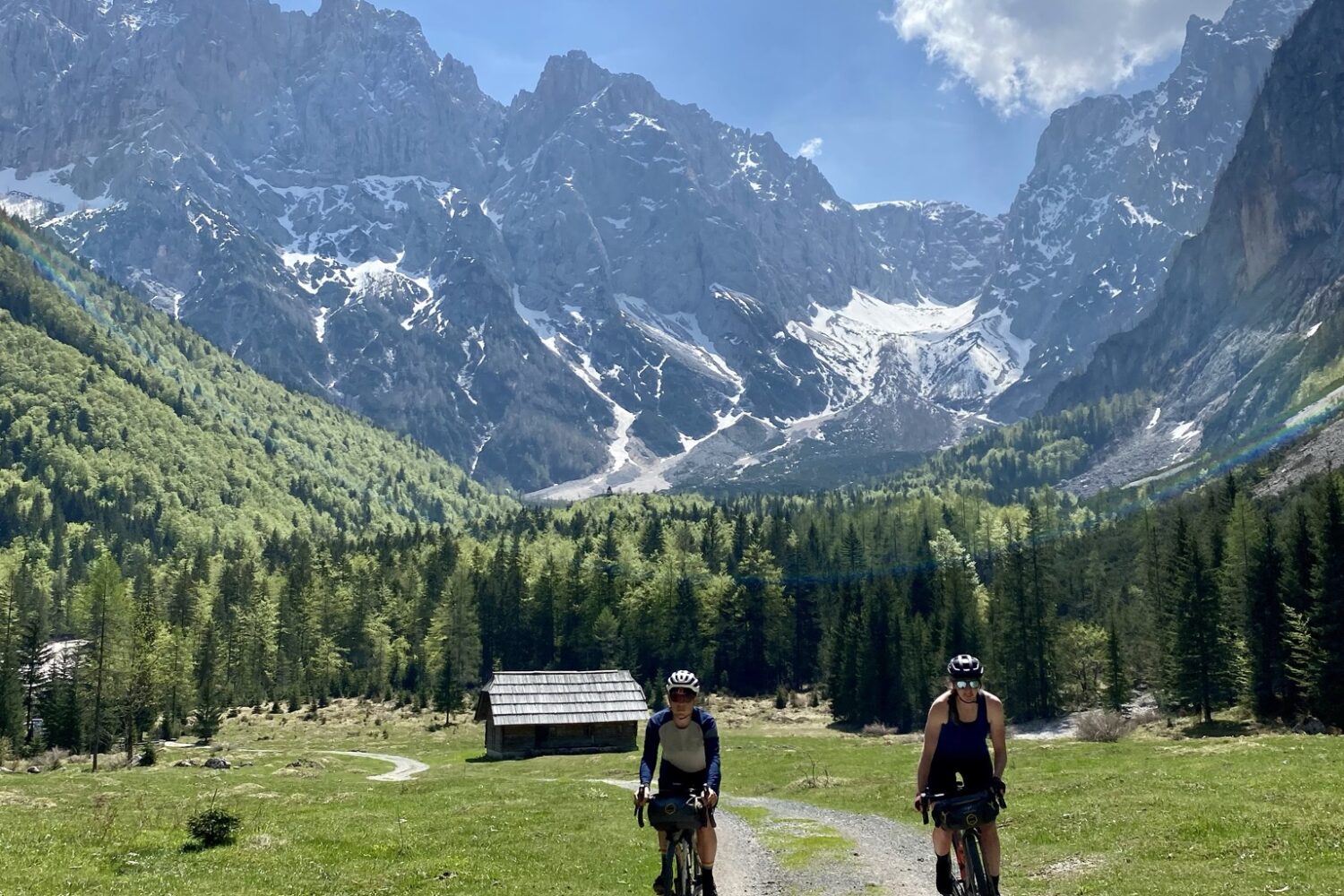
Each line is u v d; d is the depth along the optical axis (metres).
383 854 27.06
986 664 137.75
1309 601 95.12
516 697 100.38
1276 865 19.77
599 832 32.06
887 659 136.25
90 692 116.44
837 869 24.67
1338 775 34.34
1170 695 108.62
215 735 131.50
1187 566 106.00
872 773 60.34
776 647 182.25
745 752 88.06
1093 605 171.38
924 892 21.20
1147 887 19.08
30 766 93.50
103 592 117.56
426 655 185.12
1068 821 29.91
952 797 13.04
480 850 27.70
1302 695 93.44
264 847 27.62
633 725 102.44
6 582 178.88
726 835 32.75
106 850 25.88
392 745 119.31
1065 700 134.88
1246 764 42.44
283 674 183.88
